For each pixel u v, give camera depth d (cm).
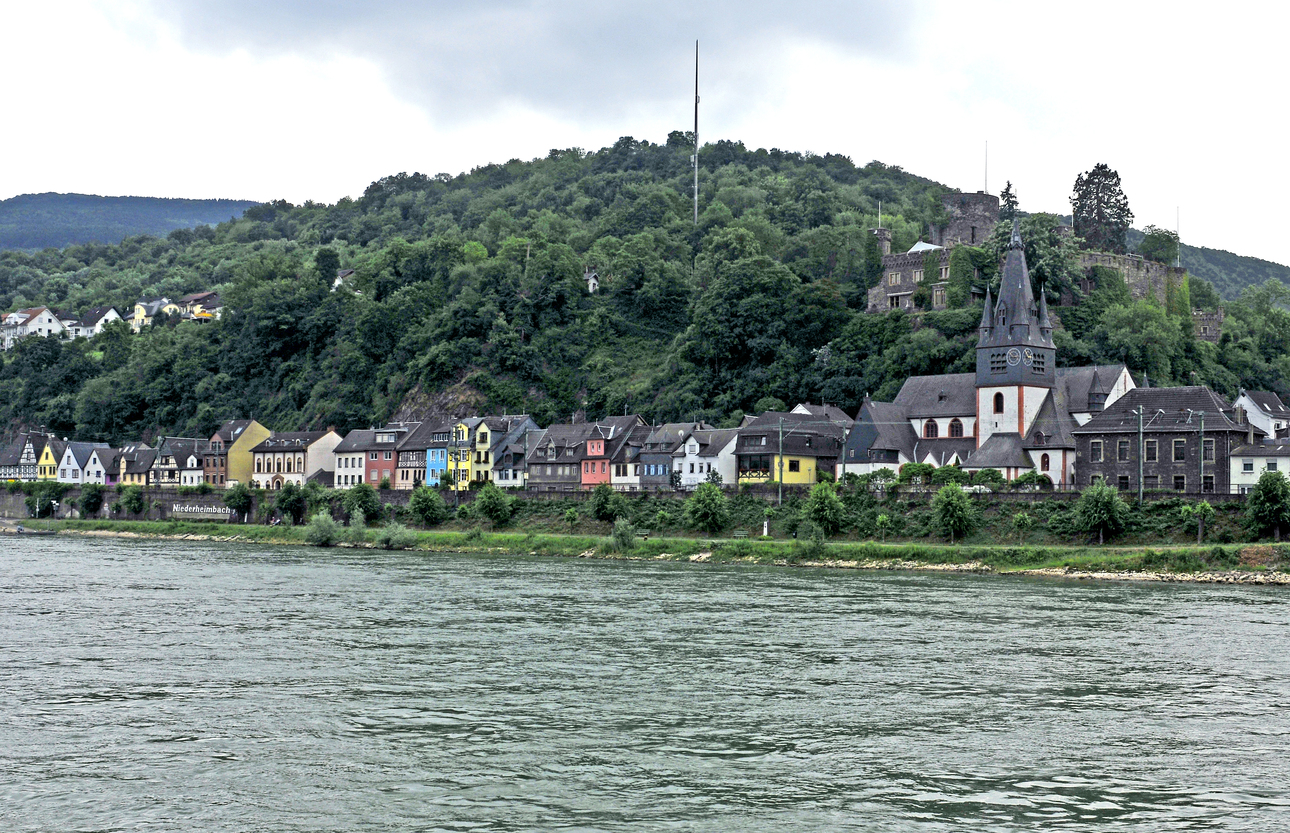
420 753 5678
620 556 15625
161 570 13700
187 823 4778
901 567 13762
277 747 5766
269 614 9850
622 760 5581
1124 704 6625
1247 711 6469
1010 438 17012
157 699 6706
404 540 17500
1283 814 4897
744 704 6606
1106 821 4819
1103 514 13638
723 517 16262
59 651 8125
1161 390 15825
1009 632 8875
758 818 4834
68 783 5244
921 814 4888
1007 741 5897
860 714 6400
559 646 8312
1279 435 16638
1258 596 10969
